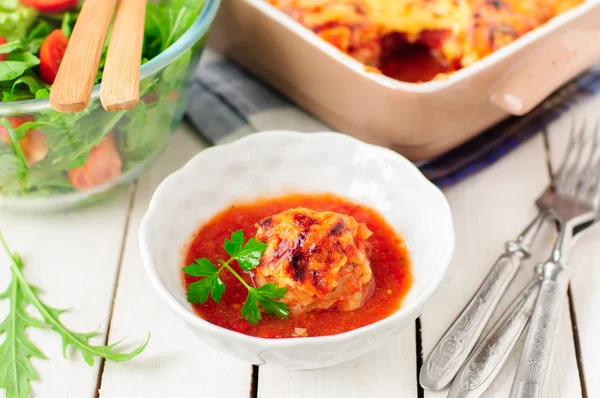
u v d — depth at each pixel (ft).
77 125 1.57
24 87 1.67
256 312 1.43
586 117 2.00
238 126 1.95
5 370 1.49
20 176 1.63
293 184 1.71
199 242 1.60
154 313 1.59
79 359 1.52
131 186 1.84
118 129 1.65
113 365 1.51
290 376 1.50
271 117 1.98
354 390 1.48
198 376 1.50
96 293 1.63
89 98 1.46
